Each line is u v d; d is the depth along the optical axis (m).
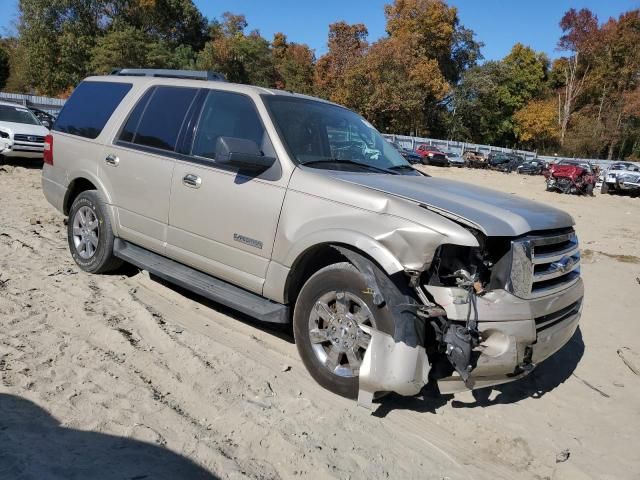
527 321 3.30
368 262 3.31
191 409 3.21
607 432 3.73
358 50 55.56
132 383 3.39
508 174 41.81
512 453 3.28
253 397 3.40
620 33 65.69
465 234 3.09
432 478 2.91
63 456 2.62
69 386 3.27
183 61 52.72
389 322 3.19
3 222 7.05
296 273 3.75
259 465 2.76
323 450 2.95
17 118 13.91
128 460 2.65
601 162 42.19
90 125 5.37
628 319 6.02
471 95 65.94
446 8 60.94
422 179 4.24
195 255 4.33
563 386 4.34
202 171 4.23
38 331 3.96
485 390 4.02
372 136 4.81
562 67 73.69
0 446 2.61
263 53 58.94
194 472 2.63
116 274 5.40
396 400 3.66
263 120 4.05
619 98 65.50
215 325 4.50
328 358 3.57
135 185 4.76
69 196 5.57
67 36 49.62
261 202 3.84
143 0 52.66
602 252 9.80
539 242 3.45
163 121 4.72
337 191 3.55
